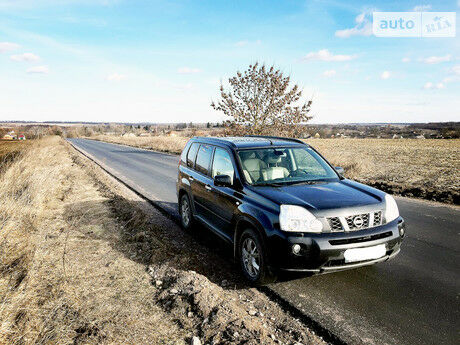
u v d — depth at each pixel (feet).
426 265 13.50
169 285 11.58
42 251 14.16
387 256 10.88
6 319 8.61
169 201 26.76
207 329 8.92
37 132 140.26
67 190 29.73
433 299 10.73
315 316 9.88
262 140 16.22
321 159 15.42
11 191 23.17
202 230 18.57
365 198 11.53
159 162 61.11
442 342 8.48
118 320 9.45
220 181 13.15
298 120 54.13
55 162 51.24
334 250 10.02
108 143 159.43
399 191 30.40
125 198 25.58
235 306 10.19
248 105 54.49
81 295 10.83
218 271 13.28
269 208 11.06
